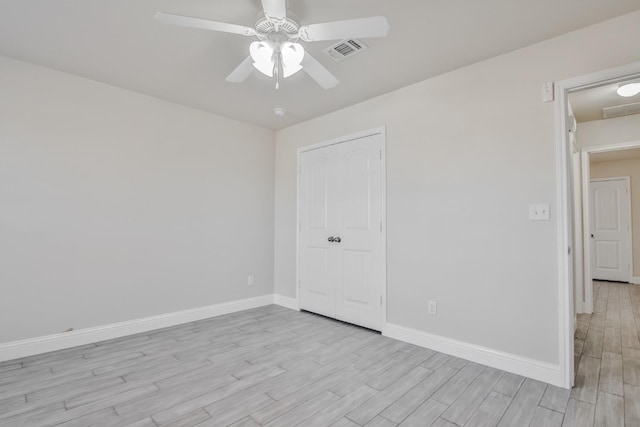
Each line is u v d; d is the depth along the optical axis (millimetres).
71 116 2768
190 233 3486
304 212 3926
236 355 2572
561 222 2115
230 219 3840
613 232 5973
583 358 2545
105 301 2916
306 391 2020
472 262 2498
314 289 3768
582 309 3846
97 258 2883
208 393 1988
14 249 2504
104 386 2064
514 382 2143
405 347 2746
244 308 3926
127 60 2525
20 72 2547
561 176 2119
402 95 2973
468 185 2535
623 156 5645
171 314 3316
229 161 3848
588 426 1677
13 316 2488
